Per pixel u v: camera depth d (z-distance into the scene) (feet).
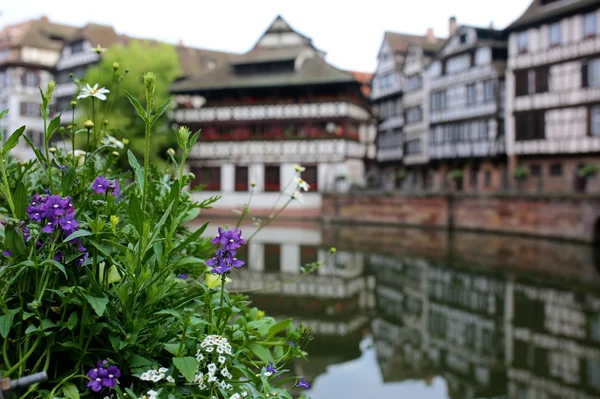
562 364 29.37
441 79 125.49
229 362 6.93
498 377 27.12
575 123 95.96
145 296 6.70
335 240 77.87
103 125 9.50
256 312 9.35
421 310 40.14
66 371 6.40
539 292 45.93
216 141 119.85
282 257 60.54
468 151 117.80
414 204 101.65
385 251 67.67
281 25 122.52
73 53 150.82
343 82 111.55
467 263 59.57
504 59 114.83
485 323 37.04
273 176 117.29
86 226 6.80
